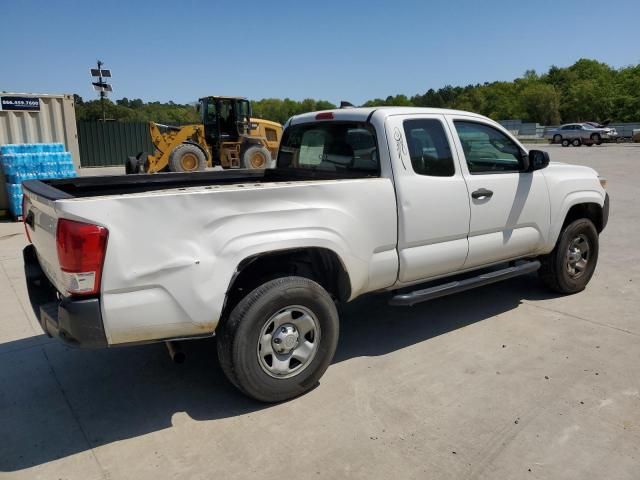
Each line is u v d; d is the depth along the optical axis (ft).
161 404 11.51
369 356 13.71
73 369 13.17
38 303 11.20
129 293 9.56
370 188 12.34
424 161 13.51
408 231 13.06
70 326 9.20
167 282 9.81
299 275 12.44
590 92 261.44
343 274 12.30
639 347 13.93
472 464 9.31
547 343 14.29
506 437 10.07
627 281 19.69
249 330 10.66
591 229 17.97
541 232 16.47
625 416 10.69
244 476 9.11
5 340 14.84
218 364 13.39
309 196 11.37
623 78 259.19
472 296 18.33
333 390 11.97
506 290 18.86
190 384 12.37
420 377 12.51
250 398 11.44
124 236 9.35
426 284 16.07
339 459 9.52
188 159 52.90
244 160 56.85
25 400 11.73
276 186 10.95
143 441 10.17
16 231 29.96
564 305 17.20
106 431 10.52
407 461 9.43
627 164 71.00
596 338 14.56
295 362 11.53
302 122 16.07
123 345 9.88
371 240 12.46
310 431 10.39
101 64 94.63
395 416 10.86
